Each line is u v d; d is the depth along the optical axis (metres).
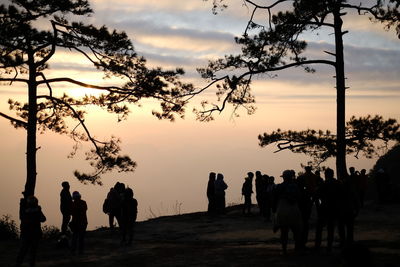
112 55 25.62
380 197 29.77
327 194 13.92
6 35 22.41
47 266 14.79
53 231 23.48
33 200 14.74
